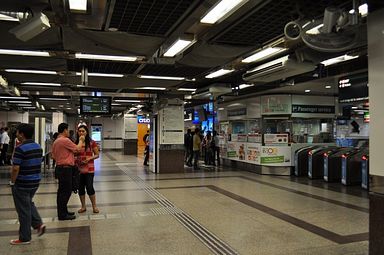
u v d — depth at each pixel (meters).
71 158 6.44
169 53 6.20
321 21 4.35
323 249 4.76
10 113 24.09
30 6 4.33
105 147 34.72
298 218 6.43
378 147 3.62
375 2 3.64
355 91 8.62
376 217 3.62
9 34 5.36
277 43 5.93
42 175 12.71
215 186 10.24
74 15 4.26
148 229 5.73
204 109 21.38
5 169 14.87
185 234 5.45
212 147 16.61
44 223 6.09
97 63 7.67
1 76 9.13
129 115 26.27
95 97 14.11
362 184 9.90
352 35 4.54
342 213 6.83
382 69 3.58
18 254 4.57
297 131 14.86
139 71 8.63
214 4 4.02
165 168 13.72
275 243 5.02
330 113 14.38
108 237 5.30
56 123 18.88
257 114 14.34
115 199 8.24
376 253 3.62
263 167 13.23
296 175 12.64
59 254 4.58
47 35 5.42
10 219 6.37
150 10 4.30
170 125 13.78
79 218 6.45
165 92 13.25
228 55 6.70
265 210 7.07
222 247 4.85
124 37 5.35
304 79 10.60
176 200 8.12
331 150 11.66
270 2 4.22
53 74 8.86
